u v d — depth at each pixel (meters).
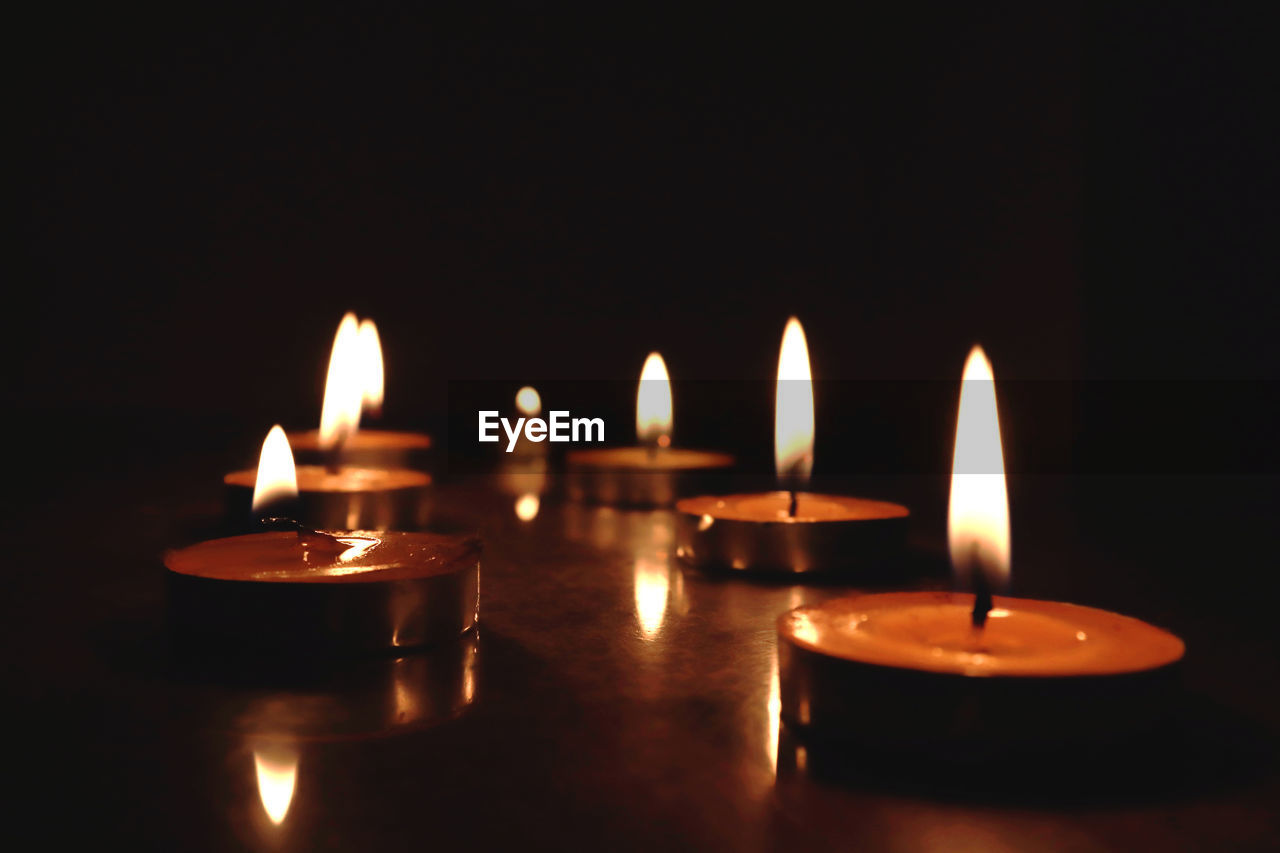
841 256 2.59
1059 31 1.85
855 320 2.60
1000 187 2.04
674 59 2.57
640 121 2.57
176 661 0.61
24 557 0.97
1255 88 1.52
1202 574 0.90
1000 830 0.38
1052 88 1.88
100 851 0.37
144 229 2.43
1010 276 2.01
